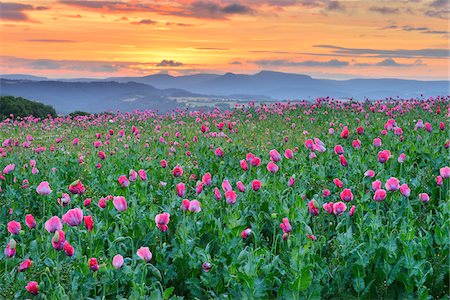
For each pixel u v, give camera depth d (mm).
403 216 8227
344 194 7816
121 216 8055
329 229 7785
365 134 15633
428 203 8781
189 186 10430
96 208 8945
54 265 6375
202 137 16859
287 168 11250
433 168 10992
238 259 6223
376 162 11109
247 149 14477
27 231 8859
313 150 11789
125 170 12250
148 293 6191
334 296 6199
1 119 40688
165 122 24531
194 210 7410
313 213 7328
